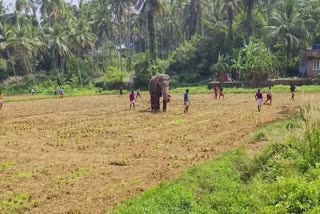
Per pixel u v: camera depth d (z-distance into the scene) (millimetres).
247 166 11133
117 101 39750
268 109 26781
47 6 72562
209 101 35156
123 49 93938
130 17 77125
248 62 49562
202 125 21469
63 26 71812
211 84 49500
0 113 31141
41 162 14055
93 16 76562
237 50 53719
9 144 17516
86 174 12406
